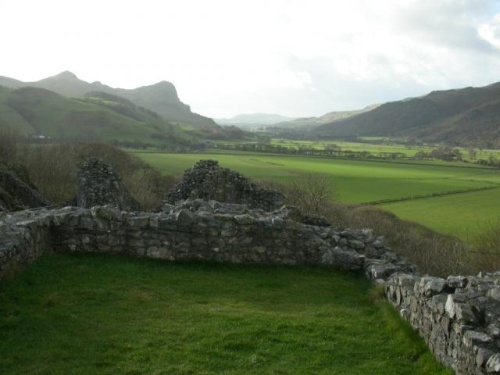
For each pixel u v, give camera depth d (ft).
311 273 42.93
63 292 33.68
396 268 41.70
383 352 28.55
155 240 42.86
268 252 44.32
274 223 44.39
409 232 132.67
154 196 147.95
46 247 40.55
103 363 25.25
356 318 33.42
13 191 94.43
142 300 33.83
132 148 354.13
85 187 71.41
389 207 191.21
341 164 343.46
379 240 49.73
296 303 36.06
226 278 40.19
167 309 32.65
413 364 27.25
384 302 35.58
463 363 23.45
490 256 106.83
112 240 42.37
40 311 30.48
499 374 20.18
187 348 27.32
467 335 23.08
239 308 33.83
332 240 47.47
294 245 44.75
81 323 29.48
